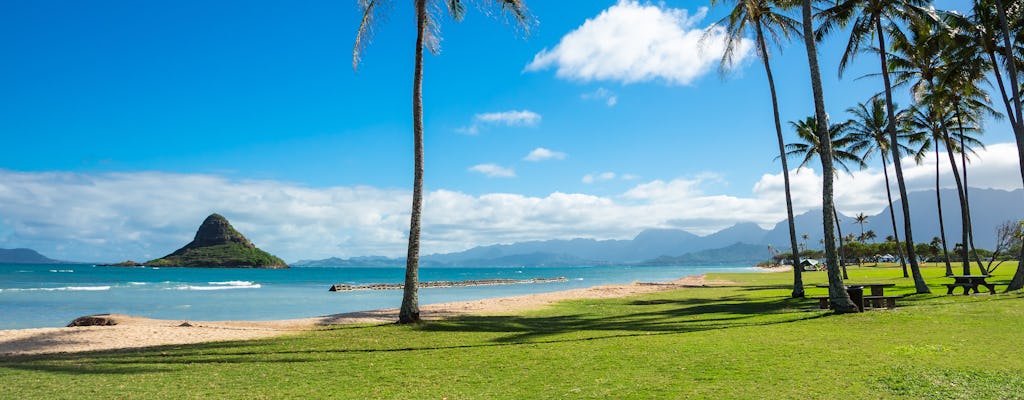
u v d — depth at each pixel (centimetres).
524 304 2741
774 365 895
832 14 2505
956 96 3291
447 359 1070
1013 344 1038
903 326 1328
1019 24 2412
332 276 13012
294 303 3731
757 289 3656
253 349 1254
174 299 4078
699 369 885
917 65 2805
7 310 3055
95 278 9050
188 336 1595
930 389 711
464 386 820
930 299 2064
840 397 686
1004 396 674
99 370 986
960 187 3359
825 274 7062
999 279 3506
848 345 1078
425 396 762
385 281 9538
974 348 1002
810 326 1413
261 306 3456
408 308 1794
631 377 844
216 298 4247
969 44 2567
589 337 1363
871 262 15412
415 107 1831
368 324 1867
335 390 807
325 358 1107
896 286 3067
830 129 4409
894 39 2688
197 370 980
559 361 1011
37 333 1656
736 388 746
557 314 2159
